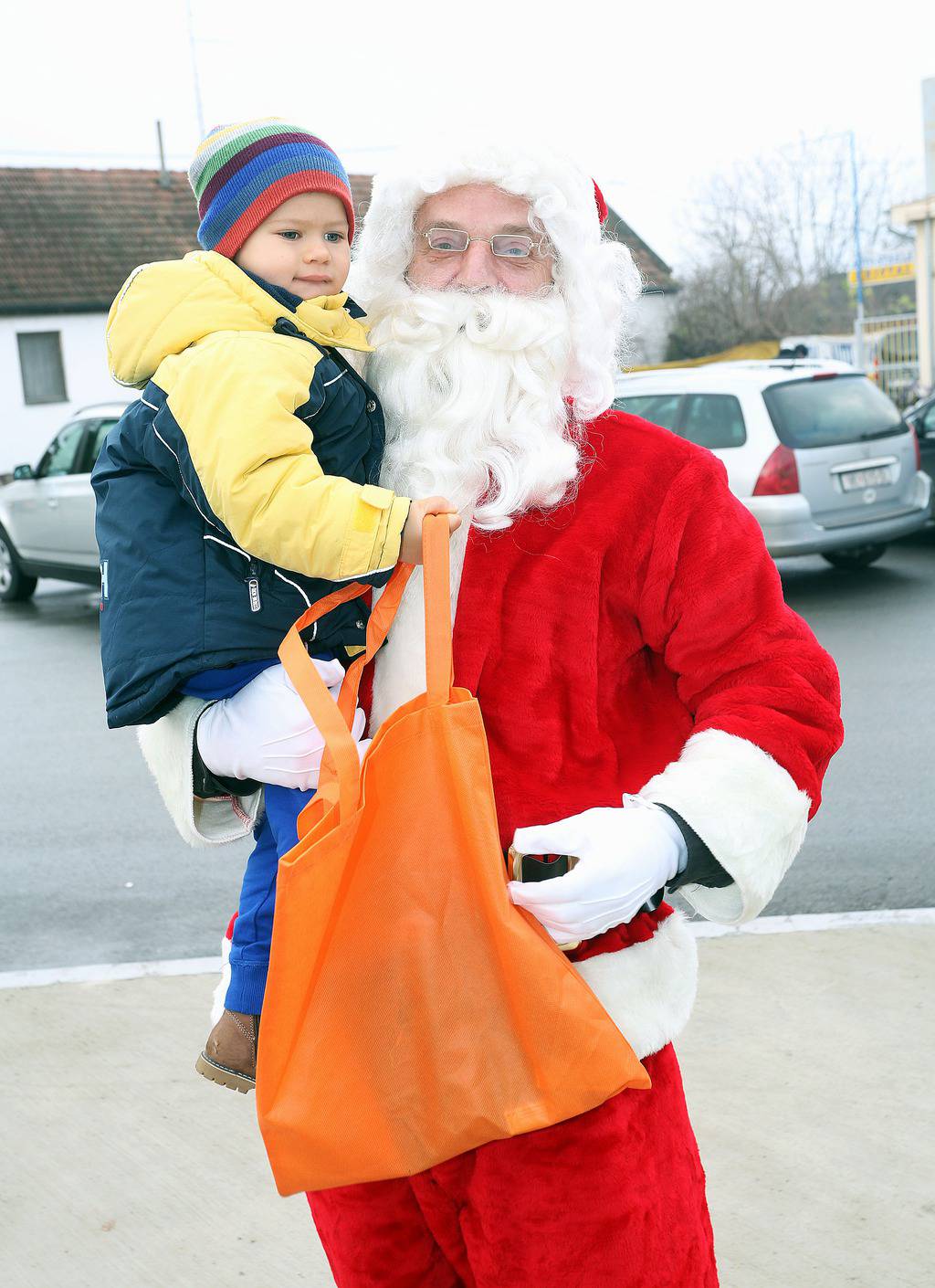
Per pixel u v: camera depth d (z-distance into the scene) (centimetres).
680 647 158
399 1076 138
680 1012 159
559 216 162
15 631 1034
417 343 163
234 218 162
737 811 145
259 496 139
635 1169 150
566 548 156
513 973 138
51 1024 355
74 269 2486
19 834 531
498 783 153
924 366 2125
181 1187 284
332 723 138
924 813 498
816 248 3481
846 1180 274
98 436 1059
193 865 486
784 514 900
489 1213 150
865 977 360
